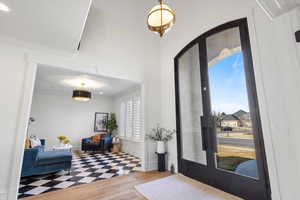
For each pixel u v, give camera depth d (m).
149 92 3.96
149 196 2.20
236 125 2.38
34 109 6.00
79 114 6.93
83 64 3.10
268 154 1.87
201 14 3.17
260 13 2.12
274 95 1.86
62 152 3.70
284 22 1.37
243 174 2.16
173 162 3.49
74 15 1.91
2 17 1.92
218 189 2.45
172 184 2.66
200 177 2.80
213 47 2.88
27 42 2.54
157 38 4.43
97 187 2.56
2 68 2.32
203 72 2.98
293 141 1.32
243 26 2.38
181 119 3.44
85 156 5.37
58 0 1.68
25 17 1.93
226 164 2.45
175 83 3.69
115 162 4.45
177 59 3.73
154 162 3.71
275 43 1.45
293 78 1.31
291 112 1.32
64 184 2.72
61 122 6.48
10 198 2.06
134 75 3.78
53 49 2.78
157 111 3.99
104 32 3.50
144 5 4.40
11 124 2.24
